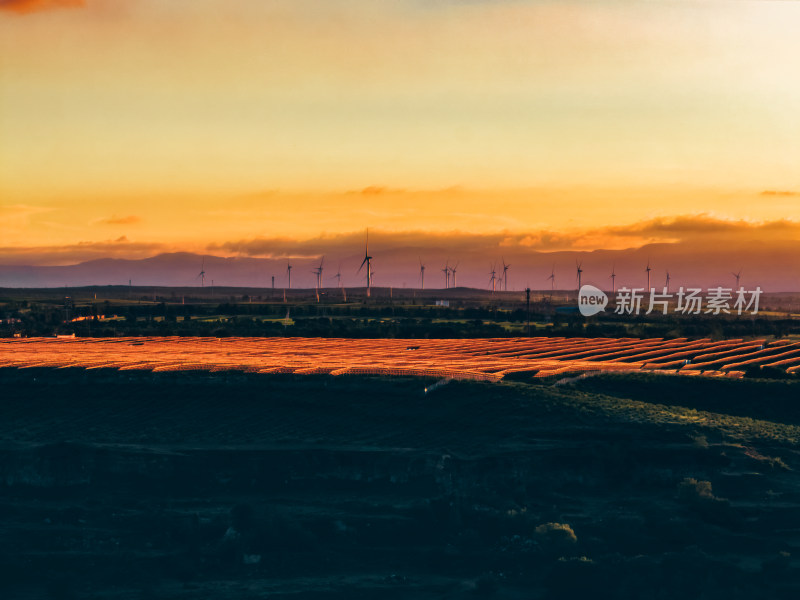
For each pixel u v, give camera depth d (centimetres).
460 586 9225
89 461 11831
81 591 9262
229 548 10012
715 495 10906
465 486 11138
